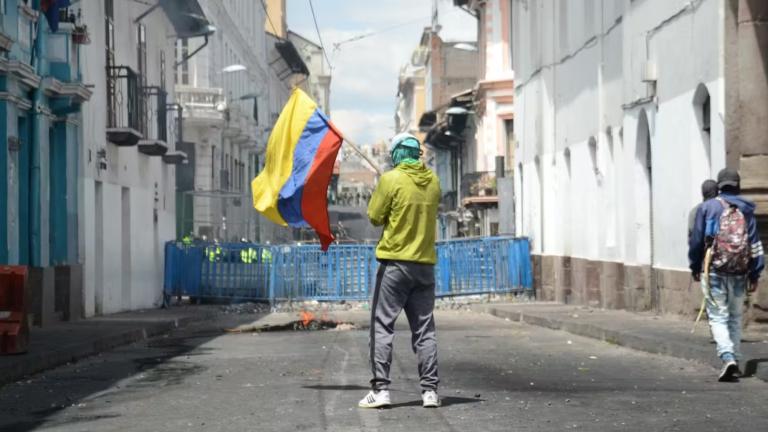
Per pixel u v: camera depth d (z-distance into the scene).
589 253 30.86
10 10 21.77
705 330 19.19
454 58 82.50
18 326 16.09
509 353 17.72
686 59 21.84
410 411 10.70
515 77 41.84
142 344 21.19
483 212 58.50
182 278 36.81
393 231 10.77
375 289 10.94
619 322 21.97
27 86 22.64
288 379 13.89
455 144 69.56
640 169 25.67
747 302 18.33
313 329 25.73
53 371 15.88
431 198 10.86
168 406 11.56
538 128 36.97
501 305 33.59
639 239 25.62
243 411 10.99
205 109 48.78
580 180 31.77
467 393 12.18
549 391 12.37
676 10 22.38
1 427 10.45
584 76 30.94
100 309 28.73
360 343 20.48
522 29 40.16
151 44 35.59
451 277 37.72
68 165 25.52
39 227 23.42
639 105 25.16
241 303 36.66
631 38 25.67
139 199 33.28
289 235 68.25
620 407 10.98
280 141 12.88
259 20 72.81
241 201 52.50
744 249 13.43
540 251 37.34
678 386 12.84
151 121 34.56
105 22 29.22
